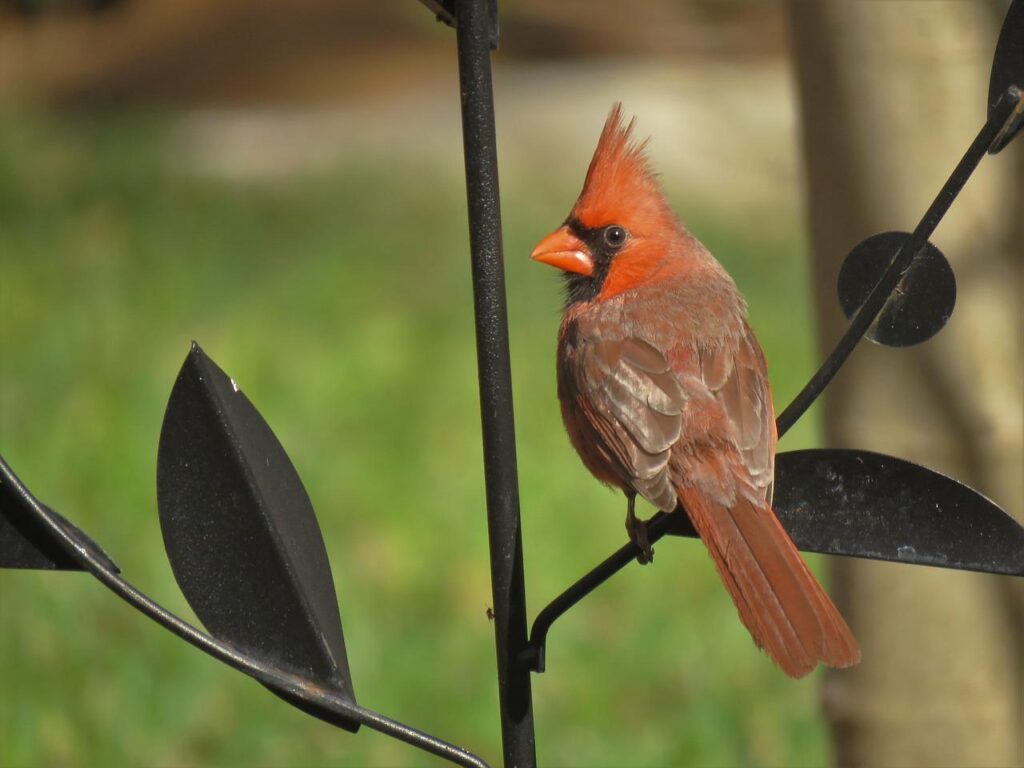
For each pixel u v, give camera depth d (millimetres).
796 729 7445
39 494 9836
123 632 8328
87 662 8070
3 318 13391
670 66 24891
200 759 7551
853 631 5648
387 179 18844
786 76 23625
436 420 11266
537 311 13812
